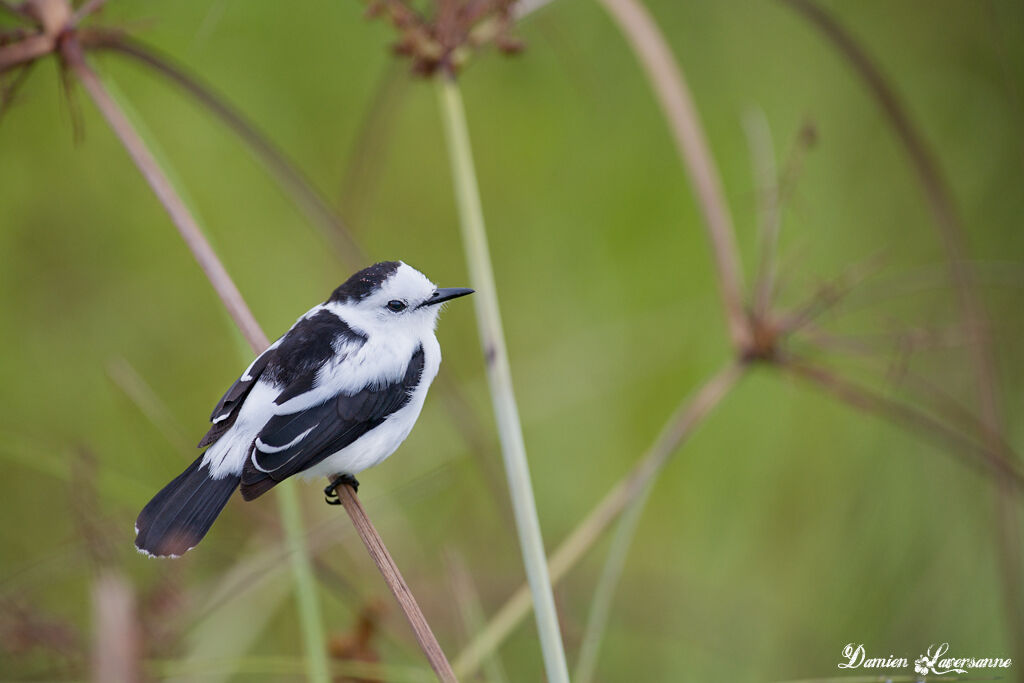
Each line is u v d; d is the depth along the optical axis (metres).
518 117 14.08
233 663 7.77
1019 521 10.41
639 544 11.93
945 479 11.63
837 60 14.05
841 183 13.61
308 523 10.38
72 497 8.55
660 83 9.92
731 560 11.70
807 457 12.09
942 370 12.13
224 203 12.82
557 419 12.65
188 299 12.68
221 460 7.64
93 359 12.35
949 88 14.40
